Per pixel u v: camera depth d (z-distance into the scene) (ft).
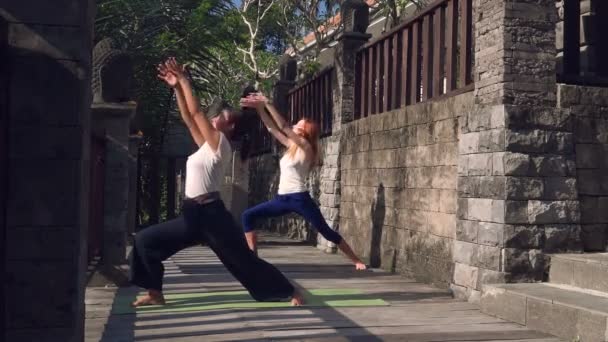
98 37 42.91
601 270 16.19
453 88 22.47
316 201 37.27
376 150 28.66
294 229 43.27
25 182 9.06
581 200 18.93
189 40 46.37
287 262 28.84
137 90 47.42
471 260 19.39
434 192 22.72
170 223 16.38
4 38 8.91
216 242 15.44
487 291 17.49
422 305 18.56
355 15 33.78
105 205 21.03
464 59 21.52
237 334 14.21
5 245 9.01
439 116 22.61
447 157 21.88
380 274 25.36
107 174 20.99
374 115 29.19
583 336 13.87
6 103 9.01
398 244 25.63
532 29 18.80
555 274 17.92
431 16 24.71
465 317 16.87
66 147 9.16
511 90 18.52
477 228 19.22
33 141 9.07
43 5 9.10
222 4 48.60
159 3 44.45
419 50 25.81
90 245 20.35
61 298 9.16
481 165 19.20
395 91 27.81
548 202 18.40
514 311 16.26
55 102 9.12
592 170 19.15
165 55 44.75
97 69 20.92
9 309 9.03
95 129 20.53
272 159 47.98
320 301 18.65
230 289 20.58
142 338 13.75
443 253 21.72
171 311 16.84
